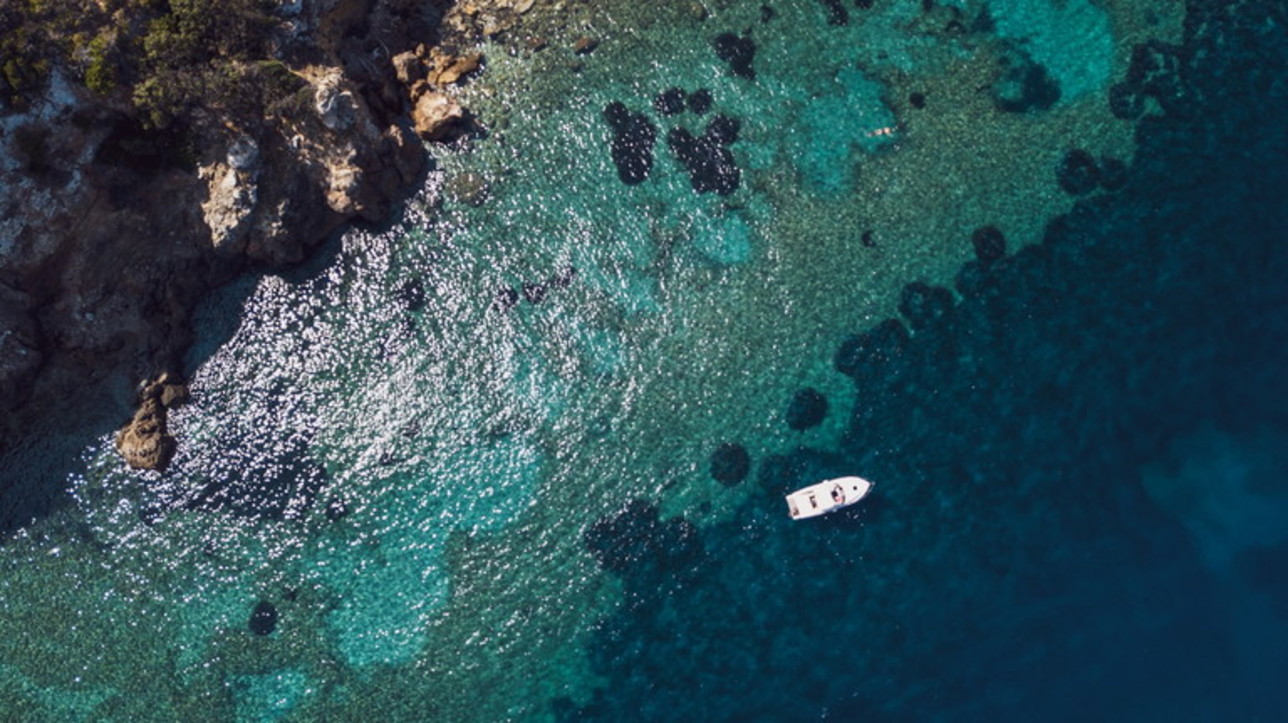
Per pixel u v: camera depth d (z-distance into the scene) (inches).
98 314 978.7
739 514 992.9
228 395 1006.4
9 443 982.4
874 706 946.1
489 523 989.2
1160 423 1013.2
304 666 954.1
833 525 989.2
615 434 1009.5
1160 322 1038.4
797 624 967.6
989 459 1005.2
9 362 949.8
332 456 1000.9
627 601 971.9
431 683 951.0
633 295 1040.2
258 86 954.1
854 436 1011.9
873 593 974.4
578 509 992.9
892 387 1023.6
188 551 976.3
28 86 893.2
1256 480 992.9
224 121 965.8
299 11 979.9
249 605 965.8
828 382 1024.2
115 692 946.1
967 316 1040.8
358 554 979.9
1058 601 968.9
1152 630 957.8
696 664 959.6
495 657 958.4
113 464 985.5
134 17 932.6
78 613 962.1
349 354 1020.5
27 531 971.9
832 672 956.6
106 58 915.4
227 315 1021.8
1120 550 981.2
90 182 950.4
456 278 1038.4
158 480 986.7
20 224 922.7
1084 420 1015.0
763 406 1017.5
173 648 955.3
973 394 1021.8
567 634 965.2
